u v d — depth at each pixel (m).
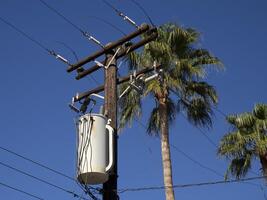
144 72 13.35
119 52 12.92
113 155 10.80
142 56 20.91
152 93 20.62
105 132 10.79
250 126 24.36
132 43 12.88
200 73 20.98
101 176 10.38
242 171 23.73
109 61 12.79
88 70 13.34
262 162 23.19
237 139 23.89
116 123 11.72
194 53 21.84
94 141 10.52
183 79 21.25
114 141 11.25
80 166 10.38
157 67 13.35
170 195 18.34
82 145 10.54
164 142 19.53
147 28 12.65
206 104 21.25
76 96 13.00
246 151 23.78
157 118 20.45
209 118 21.30
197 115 21.22
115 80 12.52
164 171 18.92
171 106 21.05
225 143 24.19
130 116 20.39
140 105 20.41
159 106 20.36
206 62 21.64
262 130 24.14
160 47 20.83
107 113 11.83
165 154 19.23
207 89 21.30
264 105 24.47
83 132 10.65
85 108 12.81
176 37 21.45
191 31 21.81
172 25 21.77
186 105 21.36
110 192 10.72
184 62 20.98
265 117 24.41
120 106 20.59
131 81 12.98
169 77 20.62
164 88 20.45
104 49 12.97
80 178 10.41
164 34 21.59
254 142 23.72
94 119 10.74
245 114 24.44
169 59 21.02
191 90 21.23
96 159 10.37
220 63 21.52
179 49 21.67
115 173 10.88
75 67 13.46
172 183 18.67
